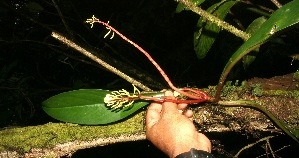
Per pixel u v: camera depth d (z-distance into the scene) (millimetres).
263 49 629
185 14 978
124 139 463
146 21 1008
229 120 468
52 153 443
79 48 489
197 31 535
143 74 811
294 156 691
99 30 1042
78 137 455
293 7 348
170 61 966
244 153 750
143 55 993
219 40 834
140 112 483
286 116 469
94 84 950
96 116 462
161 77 957
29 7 973
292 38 585
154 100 453
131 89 904
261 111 449
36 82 1006
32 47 1006
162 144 416
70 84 997
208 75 909
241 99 462
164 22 992
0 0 930
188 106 472
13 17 1018
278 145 692
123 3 1036
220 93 455
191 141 395
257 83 504
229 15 765
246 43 378
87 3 1053
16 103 895
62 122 473
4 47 1004
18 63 997
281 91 483
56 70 1010
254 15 775
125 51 1006
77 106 465
